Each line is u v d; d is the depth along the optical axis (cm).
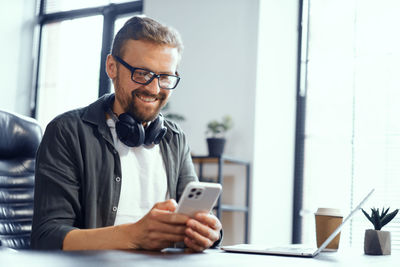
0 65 513
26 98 532
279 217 404
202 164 410
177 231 112
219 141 372
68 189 139
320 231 143
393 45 383
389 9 387
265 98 397
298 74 419
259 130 392
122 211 152
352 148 392
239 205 392
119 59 146
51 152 142
